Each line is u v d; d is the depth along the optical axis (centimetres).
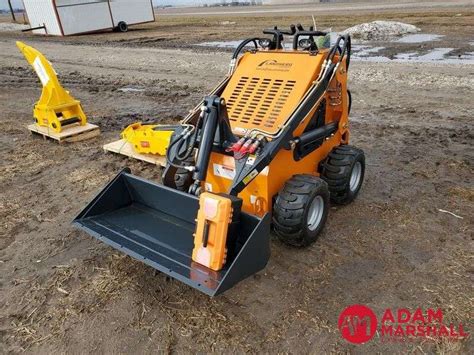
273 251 384
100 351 289
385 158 576
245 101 402
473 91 848
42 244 418
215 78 1126
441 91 865
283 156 369
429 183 500
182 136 386
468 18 1888
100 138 720
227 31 2205
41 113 694
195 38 2008
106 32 2636
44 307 333
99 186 541
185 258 322
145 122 791
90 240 420
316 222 383
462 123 692
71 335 304
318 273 354
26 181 564
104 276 364
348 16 2370
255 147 339
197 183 353
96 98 999
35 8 2544
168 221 370
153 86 1082
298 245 374
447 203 454
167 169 384
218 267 300
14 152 670
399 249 381
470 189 481
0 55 1819
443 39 1465
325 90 391
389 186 497
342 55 411
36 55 658
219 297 333
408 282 340
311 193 352
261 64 421
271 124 372
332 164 429
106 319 317
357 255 375
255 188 363
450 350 279
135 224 369
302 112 368
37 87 1162
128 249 328
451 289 330
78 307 330
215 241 299
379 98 851
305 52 404
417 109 775
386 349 281
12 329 313
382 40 1548
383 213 440
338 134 459
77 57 1620
